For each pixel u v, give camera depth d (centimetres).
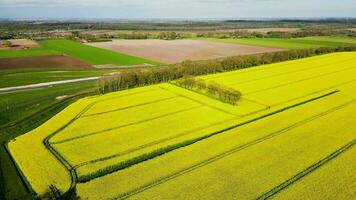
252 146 5103
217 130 5725
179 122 6209
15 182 4228
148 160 4684
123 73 9062
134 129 5853
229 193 3816
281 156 4747
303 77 10112
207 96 8025
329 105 7250
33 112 7225
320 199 3688
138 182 4088
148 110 6925
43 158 4784
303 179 4112
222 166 4453
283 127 5916
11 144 5328
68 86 9781
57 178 4228
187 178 4153
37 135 5653
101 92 8575
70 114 6688
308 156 4744
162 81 9706
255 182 4047
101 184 4053
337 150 4934
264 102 7525
